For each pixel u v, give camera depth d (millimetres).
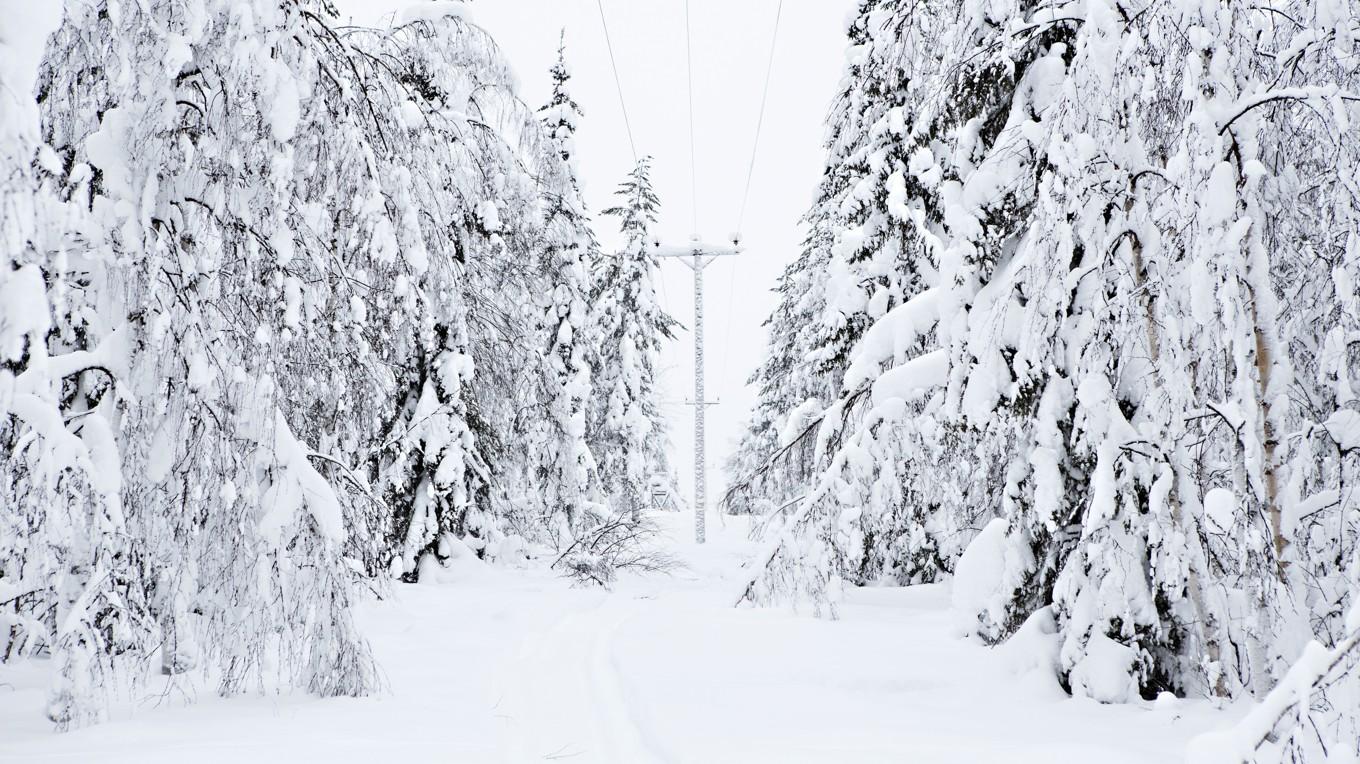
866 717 6547
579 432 20875
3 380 4957
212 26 6492
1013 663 7305
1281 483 6102
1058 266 6844
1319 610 5984
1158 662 6848
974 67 8320
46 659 7801
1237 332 5867
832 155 17250
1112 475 6590
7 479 5605
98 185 6234
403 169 8461
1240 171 6176
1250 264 6066
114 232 6207
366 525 8133
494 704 7207
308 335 7641
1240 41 6121
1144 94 6086
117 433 6258
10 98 3873
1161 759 5039
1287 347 6609
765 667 8438
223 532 6539
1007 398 7387
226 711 6406
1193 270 5895
